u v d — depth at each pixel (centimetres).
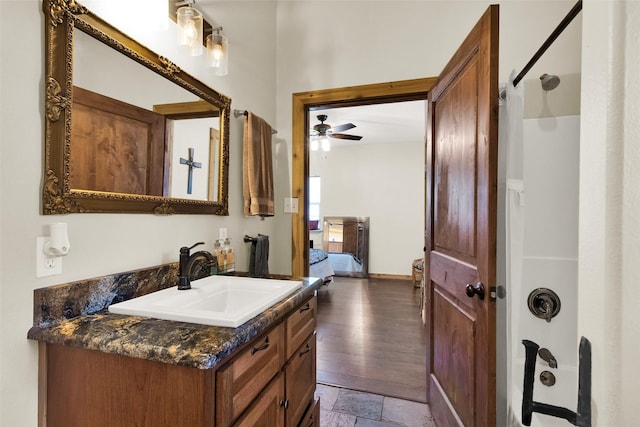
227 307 137
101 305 104
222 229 176
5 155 81
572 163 143
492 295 119
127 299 113
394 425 172
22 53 85
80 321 92
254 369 94
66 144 94
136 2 121
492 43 118
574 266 142
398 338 289
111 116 111
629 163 36
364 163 592
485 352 121
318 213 619
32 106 87
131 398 79
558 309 143
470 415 134
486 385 120
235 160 190
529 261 146
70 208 96
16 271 83
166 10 133
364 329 312
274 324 109
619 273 36
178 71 142
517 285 136
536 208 146
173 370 76
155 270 126
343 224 598
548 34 178
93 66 104
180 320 93
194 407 74
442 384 168
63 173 94
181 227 145
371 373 226
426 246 202
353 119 421
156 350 75
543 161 146
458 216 150
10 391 82
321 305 398
